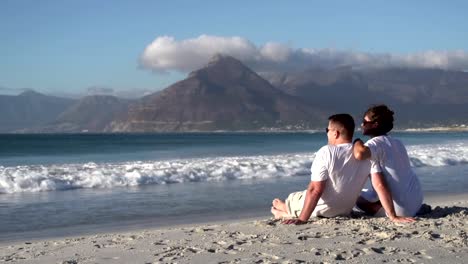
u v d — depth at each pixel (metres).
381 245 4.83
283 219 6.38
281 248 4.77
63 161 25.38
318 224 5.89
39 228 8.64
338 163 5.88
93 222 9.20
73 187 14.48
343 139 6.08
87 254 5.01
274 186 14.81
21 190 13.81
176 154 30.64
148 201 11.83
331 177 5.92
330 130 6.11
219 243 5.15
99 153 33.75
